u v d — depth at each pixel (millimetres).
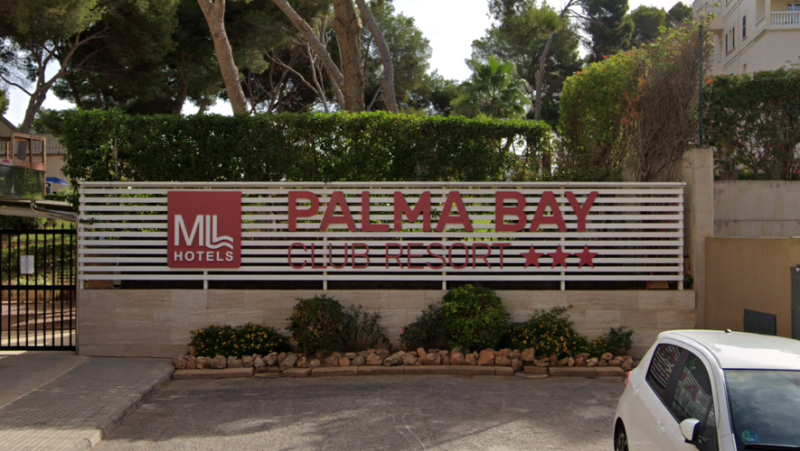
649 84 11391
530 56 35562
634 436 4957
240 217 10570
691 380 4430
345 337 10094
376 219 10641
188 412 7652
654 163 11469
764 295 9055
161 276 10555
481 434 6727
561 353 9656
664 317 10516
